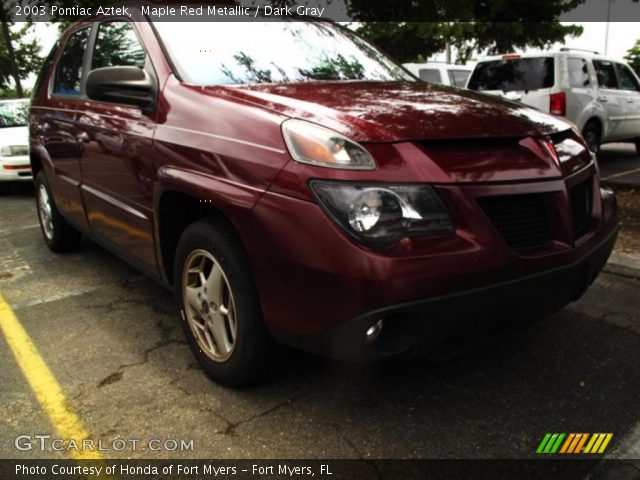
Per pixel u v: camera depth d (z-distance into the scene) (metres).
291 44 3.35
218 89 2.69
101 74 2.86
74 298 3.85
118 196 3.24
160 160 2.71
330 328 2.08
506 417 2.41
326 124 2.22
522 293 2.21
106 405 2.55
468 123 2.37
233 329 2.49
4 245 5.25
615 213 2.90
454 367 2.81
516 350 2.97
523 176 2.27
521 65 8.60
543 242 2.32
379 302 1.97
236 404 2.53
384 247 1.99
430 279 2.00
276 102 2.47
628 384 2.65
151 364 2.91
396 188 2.04
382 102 2.55
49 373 2.85
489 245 2.11
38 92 4.76
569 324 3.28
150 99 2.89
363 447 2.23
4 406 2.57
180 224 2.89
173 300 3.78
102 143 3.32
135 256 3.23
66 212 4.29
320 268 2.03
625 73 9.95
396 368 2.80
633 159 10.23
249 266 2.35
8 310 3.67
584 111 8.56
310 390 2.62
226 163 2.34
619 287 3.81
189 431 2.35
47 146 4.36
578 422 2.37
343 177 2.03
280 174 2.15
